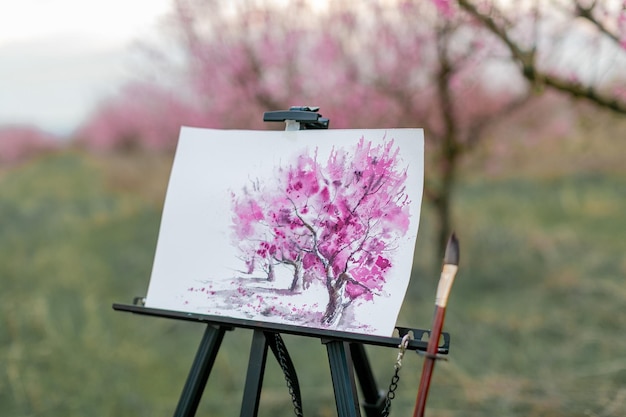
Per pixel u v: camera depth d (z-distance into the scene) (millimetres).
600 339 3102
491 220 5266
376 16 3633
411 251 1458
